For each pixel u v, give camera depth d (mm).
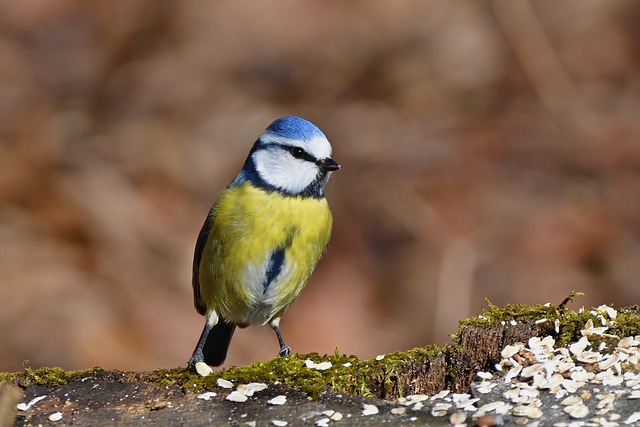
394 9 19328
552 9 19297
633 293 12664
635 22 18922
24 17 18406
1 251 12562
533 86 17547
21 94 16500
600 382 5660
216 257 7758
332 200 14641
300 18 18953
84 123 15984
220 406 5727
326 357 6355
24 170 14438
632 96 17109
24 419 5656
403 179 15094
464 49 18359
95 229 13328
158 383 6035
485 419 5301
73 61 17516
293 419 5508
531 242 13461
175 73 17453
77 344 11219
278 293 7820
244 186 7758
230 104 16781
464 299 12711
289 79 17625
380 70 18016
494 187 14789
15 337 11125
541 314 6578
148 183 14656
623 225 13680
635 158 15297
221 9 18922
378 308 12812
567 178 15008
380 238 13867
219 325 8359
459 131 16375
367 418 5473
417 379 6316
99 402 5840
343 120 16625
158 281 12609
